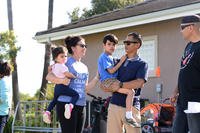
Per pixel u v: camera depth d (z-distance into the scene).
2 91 8.59
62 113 6.13
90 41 14.84
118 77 6.02
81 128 6.33
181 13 11.25
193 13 10.97
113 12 14.85
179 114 5.95
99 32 14.40
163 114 9.95
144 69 5.86
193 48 5.41
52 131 11.50
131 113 5.77
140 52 13.19
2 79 8.65
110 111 6.01
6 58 18.69
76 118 6.17
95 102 10.41
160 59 12.53
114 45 6.45
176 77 12.00
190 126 5.43
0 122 8.70
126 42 5.93
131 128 5.88
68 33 15.01
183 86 5.43
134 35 5.95
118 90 5.86
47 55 22.27
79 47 6.29
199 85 5.30
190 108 5.32
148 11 12.11
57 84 6.23
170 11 11.45
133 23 12.62
